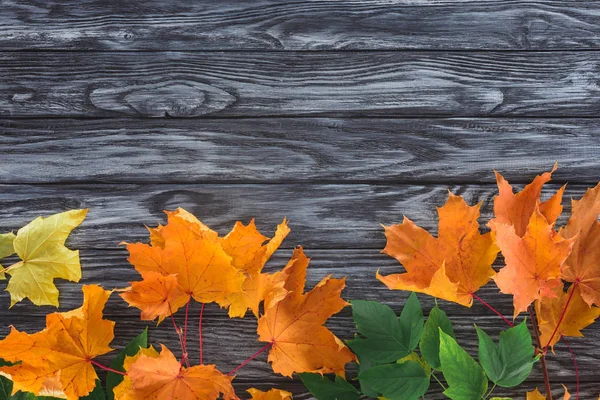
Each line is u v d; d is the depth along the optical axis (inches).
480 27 84.5
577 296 81.0
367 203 84.2
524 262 77.1
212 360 84.0
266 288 79.7
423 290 78.1
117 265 83.9
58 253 82.4
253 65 84.3
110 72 84.1
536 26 84.6
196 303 84.2
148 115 84.1
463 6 84.5
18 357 78.5
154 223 83.9
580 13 84.7
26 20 84.0
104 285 83.8
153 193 84.0
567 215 84.2
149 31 84.2
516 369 77.4
